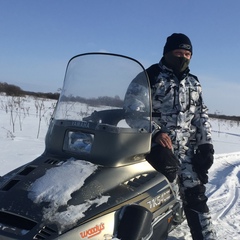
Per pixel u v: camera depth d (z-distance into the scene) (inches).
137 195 88.2
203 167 116.2
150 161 104.7
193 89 117.3
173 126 113.3
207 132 117.8
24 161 217.3
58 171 85.5
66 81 106.4
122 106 99.5
